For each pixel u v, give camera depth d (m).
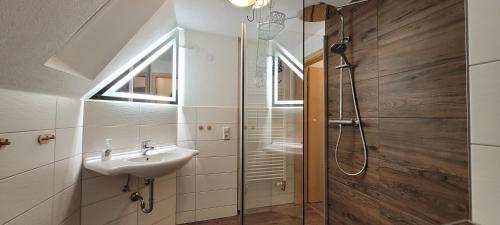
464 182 0.87
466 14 0.54
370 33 1.39
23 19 0.66
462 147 0.88
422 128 1.07
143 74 1.89
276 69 1.75
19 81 0.87
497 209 0.46
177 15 1.88
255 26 1.75
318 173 1.87
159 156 1.78
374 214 1.37
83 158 1.46
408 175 1.14
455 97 0.92
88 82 1.32
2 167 0.84
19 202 0.93
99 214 1.52
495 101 0.47
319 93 1.80
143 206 1.67
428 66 1.04
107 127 1.60
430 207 1.03
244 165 1.69
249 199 1.70
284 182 1.79
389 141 1.26
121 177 1.64
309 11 1.62
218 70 2.31
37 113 1.04
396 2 1.22
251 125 1.71
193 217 2.18
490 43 0.48
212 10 1.79
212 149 2.26
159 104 1.96
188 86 2.20
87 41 1.12
